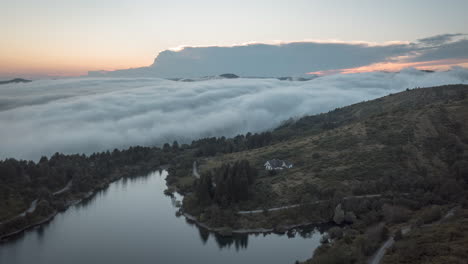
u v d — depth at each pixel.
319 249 122.31
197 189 181.00
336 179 174.50
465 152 176.25
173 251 138.75
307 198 161.62
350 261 103.81
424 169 171.50
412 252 94.00
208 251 138.50
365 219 141.62
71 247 143.12
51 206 186.00
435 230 107.62
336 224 151.62
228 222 156.75
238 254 134.50
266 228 152.12
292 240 142.62
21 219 162.62
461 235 97.94
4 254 137.25
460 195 146.00
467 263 81.19
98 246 144.12
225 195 171.12
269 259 129.50
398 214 136.12
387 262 94.44
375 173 174.50
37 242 148.38
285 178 186.00
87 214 183.75
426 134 198.88
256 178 196.12
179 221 171.38
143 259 132.12
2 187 185.38
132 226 165.50
